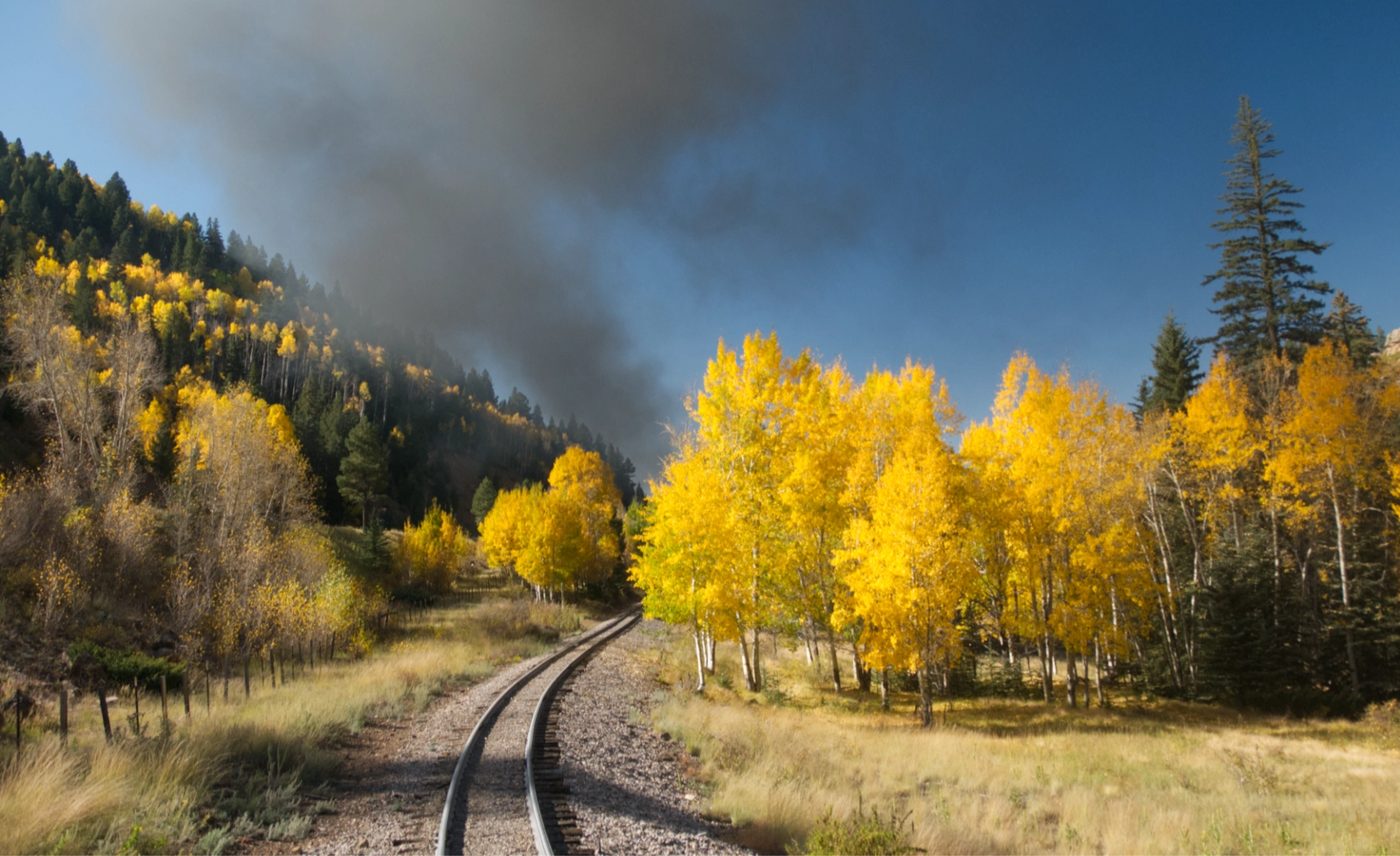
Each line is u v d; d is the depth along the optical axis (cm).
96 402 3594
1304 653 2503
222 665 2284
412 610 4319
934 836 933
